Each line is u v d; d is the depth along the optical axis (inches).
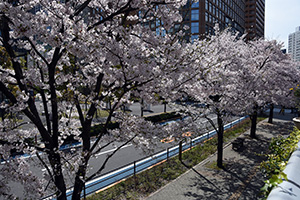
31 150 208.1
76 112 287.4
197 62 220.4
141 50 200.5
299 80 762.2
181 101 340.8
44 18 154.3
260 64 564.7
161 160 465.7
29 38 187.0
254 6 3115.2
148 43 199.5
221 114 421.7
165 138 246.1
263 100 593.9
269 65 571.5
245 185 362.3
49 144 207.2
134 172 382.9
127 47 198.5
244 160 481.7
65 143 568.1
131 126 246.4
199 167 442.0
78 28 162.2
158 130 234.4
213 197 323.9
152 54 213.0
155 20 217.6
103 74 236.1
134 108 1369.3
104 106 272.1
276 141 185.8
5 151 174.7
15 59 181.0
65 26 173.3
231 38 516.4
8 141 179.0
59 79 244.7
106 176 399.2
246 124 895.7
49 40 153.3
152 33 194.5
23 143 191.9
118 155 521.7
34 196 175.8
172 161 470.6
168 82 221.3
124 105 261.1
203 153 528.4
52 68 196.7
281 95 677.3
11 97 176.9
